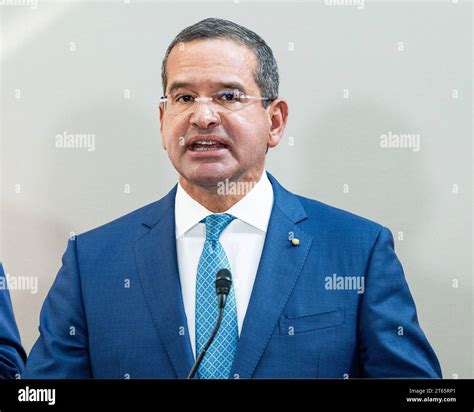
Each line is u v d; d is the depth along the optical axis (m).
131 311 2.68
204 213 2.78
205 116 2.65
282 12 3.25
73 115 3.24
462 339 3.13
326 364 2.59
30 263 3.19
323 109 3.20
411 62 3.21
